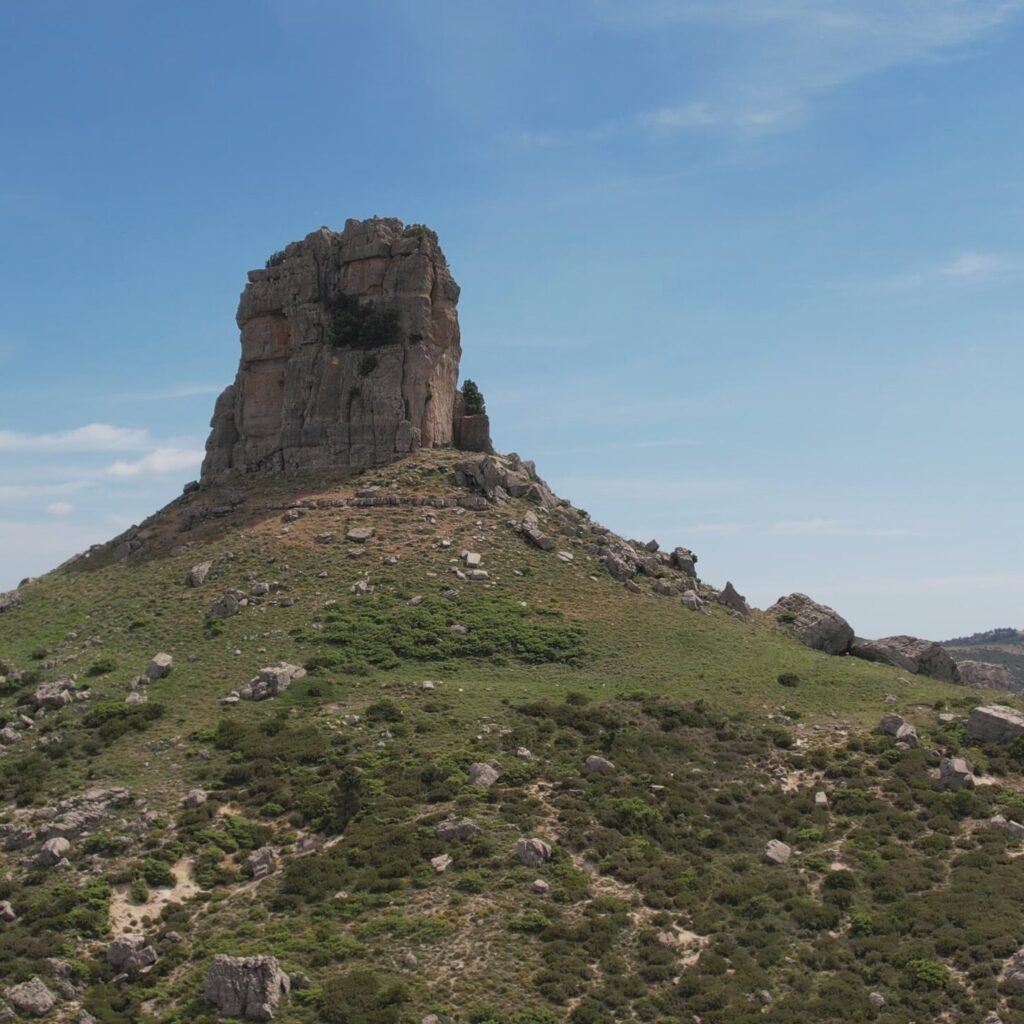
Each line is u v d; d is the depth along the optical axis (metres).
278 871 63.09
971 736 80.19
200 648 92.19
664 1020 51.12
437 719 78.50
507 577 103.44
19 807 69.62
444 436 127.19
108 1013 52.09
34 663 93.88
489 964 54.16
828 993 52.88
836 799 71.38
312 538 108.38
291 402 124.94
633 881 61.66
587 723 78.94
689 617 102.81
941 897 60.00
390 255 125.75
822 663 98.06
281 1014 51.50
